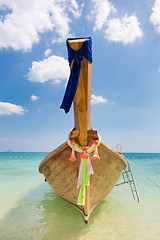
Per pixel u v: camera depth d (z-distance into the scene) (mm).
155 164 23781
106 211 5098
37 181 10039
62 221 4391
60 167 4684
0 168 17266
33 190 7871
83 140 3766
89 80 3086
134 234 3691
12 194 7102
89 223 4254
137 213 4926
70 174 4582
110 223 4250
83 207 4238
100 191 4770
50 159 4809
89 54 2912
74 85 2793
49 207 5535
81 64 2932
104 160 4582
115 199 6383
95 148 3865
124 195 6957
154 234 3693
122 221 4367
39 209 5348
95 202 4750
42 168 5375
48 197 6734
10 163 24906
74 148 3877
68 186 4719
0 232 3803
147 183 9484
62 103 2822
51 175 5062
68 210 5258
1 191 7562
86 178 3822
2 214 4887
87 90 3066
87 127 3727
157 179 10820
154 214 4848
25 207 5516
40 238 3535
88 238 3520
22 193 7301
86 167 3863
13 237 3580
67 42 3082
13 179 10711
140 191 7652
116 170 5066
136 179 10836
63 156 4527
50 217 4676
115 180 5277
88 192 3990
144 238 3521
